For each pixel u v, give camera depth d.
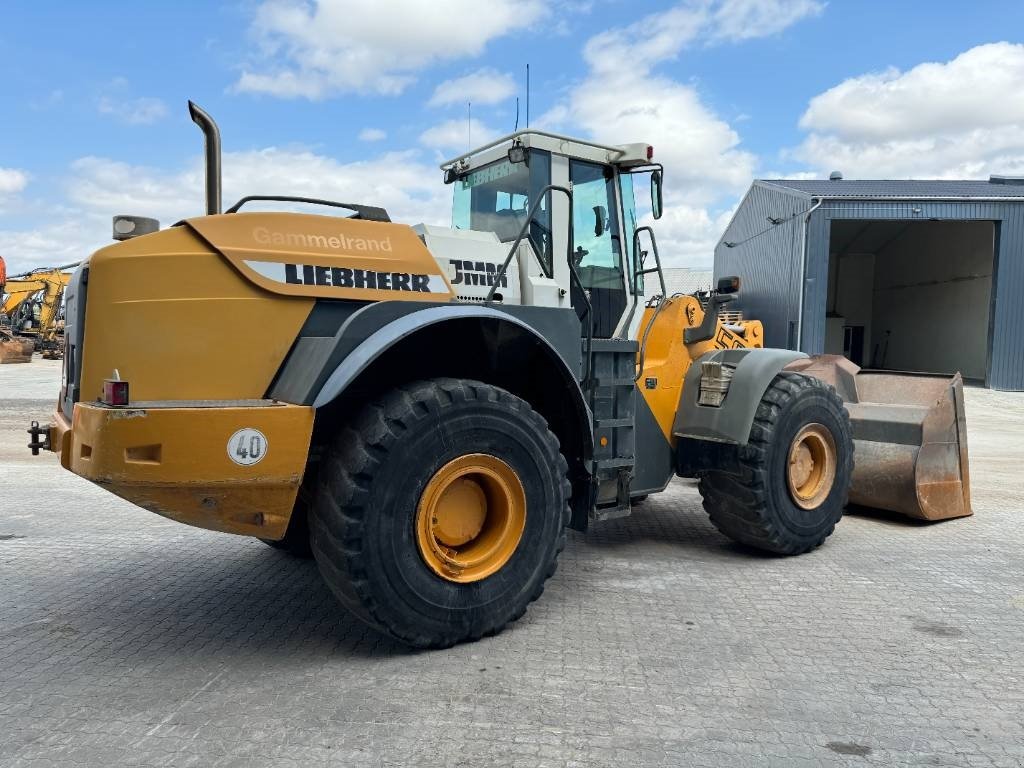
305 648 3.23
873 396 6.02
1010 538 5.21
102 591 3.98
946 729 2.54
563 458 3.56
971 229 27.17
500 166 4.68
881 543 5.06
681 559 4.64
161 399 3.01
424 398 3.10
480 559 3.31
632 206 4.96
